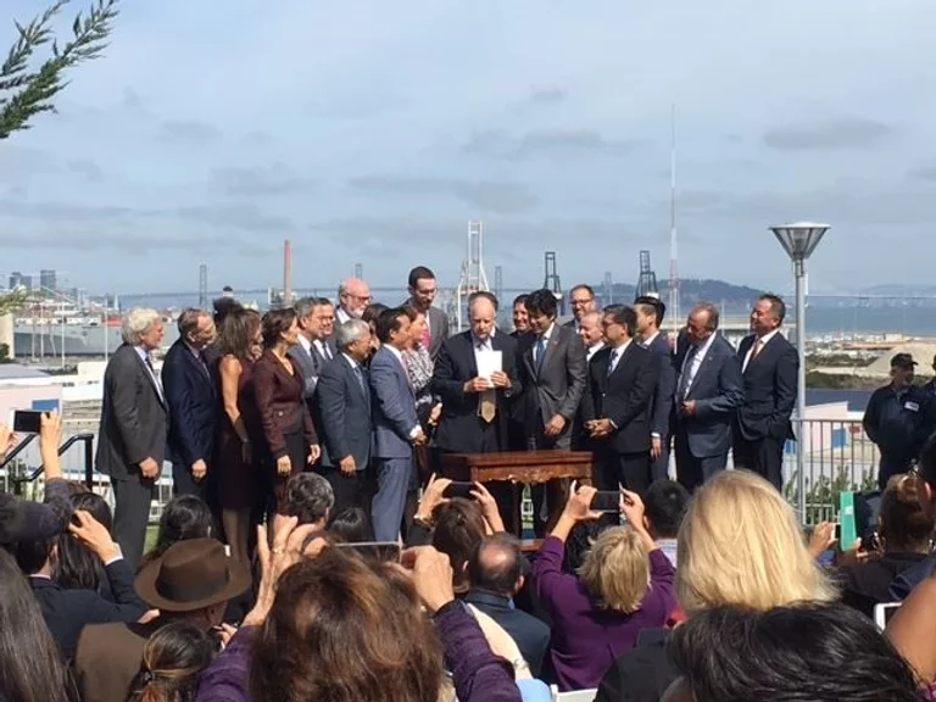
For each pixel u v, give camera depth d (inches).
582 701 188.9
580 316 478.6
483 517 228.2
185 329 374.3
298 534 133.7
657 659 162.1
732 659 66.1
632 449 421.4
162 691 145.6
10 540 180.1
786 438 447.2
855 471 533.3
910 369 478.6
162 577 173.5
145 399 363.6
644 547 205.9
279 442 361.4
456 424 409.7
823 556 270.2
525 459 369.7
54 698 105.2
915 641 116.5
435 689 89.7
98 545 206.5
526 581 237.5
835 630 66.4
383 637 87.4
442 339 456.4
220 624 182.1
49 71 187.0
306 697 85.1
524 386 420.2
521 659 152.5
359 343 385.4
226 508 369.4
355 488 386.3
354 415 384.2
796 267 545.3
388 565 111.3
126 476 363.6
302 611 87.8
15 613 104.5
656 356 426.3
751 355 446.9
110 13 191.9
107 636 171.5
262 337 378.3
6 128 184.7
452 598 120.0
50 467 233.6
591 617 207.6
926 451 147.5
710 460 432.5
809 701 63.7
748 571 120.7
